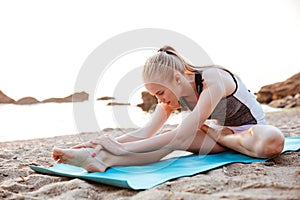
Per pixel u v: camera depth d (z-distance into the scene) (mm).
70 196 1588
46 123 6039
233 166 1944
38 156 2639
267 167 1892
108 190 1694
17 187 1785
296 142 2625
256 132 2076
